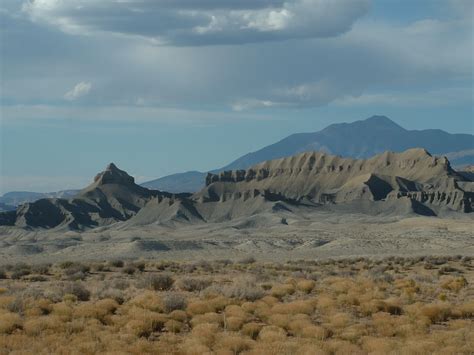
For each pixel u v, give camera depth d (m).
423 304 44.00
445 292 54.38
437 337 33.34
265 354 28.30
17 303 39.69
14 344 29.28
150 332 34.00
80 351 28.17
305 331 33.53
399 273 81.75
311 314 40.94
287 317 37.41
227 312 38.97
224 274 79.06
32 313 37.53
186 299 44.47
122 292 49.62
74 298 45.41
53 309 38.69
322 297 46.62
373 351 29.75
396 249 197.38
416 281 65.94
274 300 45.06
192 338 31.30
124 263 99.75
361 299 45.16
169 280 56.84
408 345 30.80
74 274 73.94
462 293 54.12
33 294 46.06
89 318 36.41
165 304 40.88
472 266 99.62
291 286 53.03
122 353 27.67
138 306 40.97
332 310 41.62
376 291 50.94
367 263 108.25
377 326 36.44
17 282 67.12
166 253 195.12
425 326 36.97
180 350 29.22
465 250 188.12
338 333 34.25
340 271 83.50
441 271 83.50
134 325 33.78
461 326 37.34
